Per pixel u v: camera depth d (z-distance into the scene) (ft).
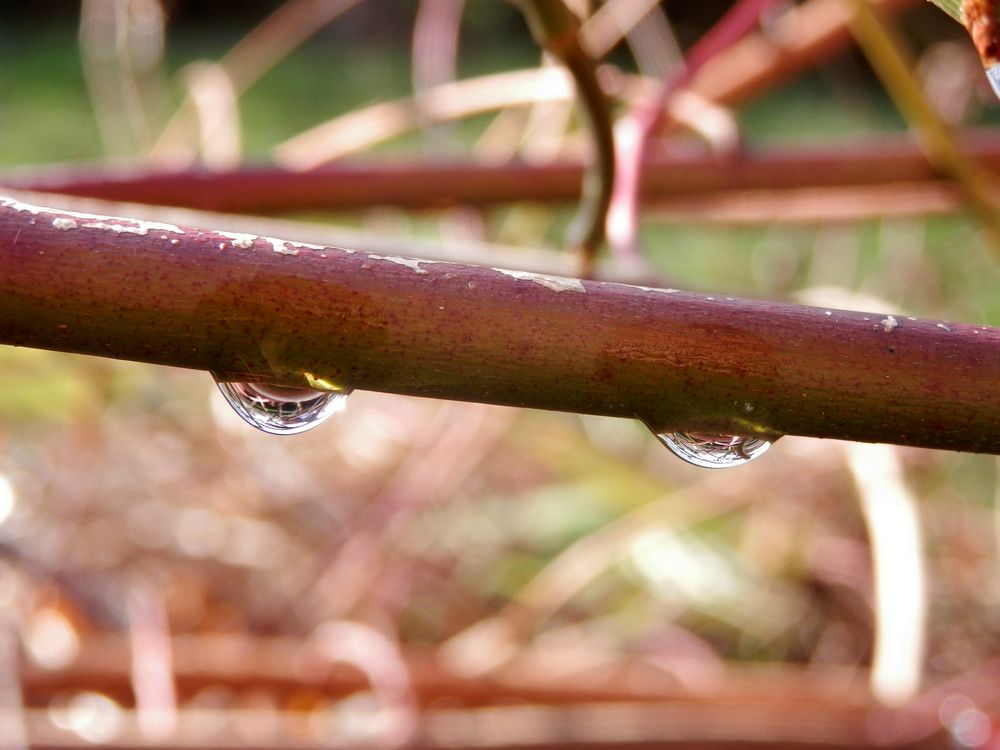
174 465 1.00
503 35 3.20
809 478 0.98
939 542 0.98
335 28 3.10
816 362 0.28
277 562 0.94
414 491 0.91
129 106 1.11
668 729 0.68
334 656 0.75
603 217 0.53
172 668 0.76
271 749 0.67
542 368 0.28
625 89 0.86
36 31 3.31
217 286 0.28
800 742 0.67
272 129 2.48
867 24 0.59
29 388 0.95
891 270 1.23
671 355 0.28
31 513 0.89
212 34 3.22
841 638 0.95
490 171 0.75
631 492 1.02
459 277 0.28
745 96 0.92
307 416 0.32
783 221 0.98
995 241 0.61
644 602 0.99
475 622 0.95
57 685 0.75
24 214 0.28
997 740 0.67
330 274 0.28
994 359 0.29
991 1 0.29
